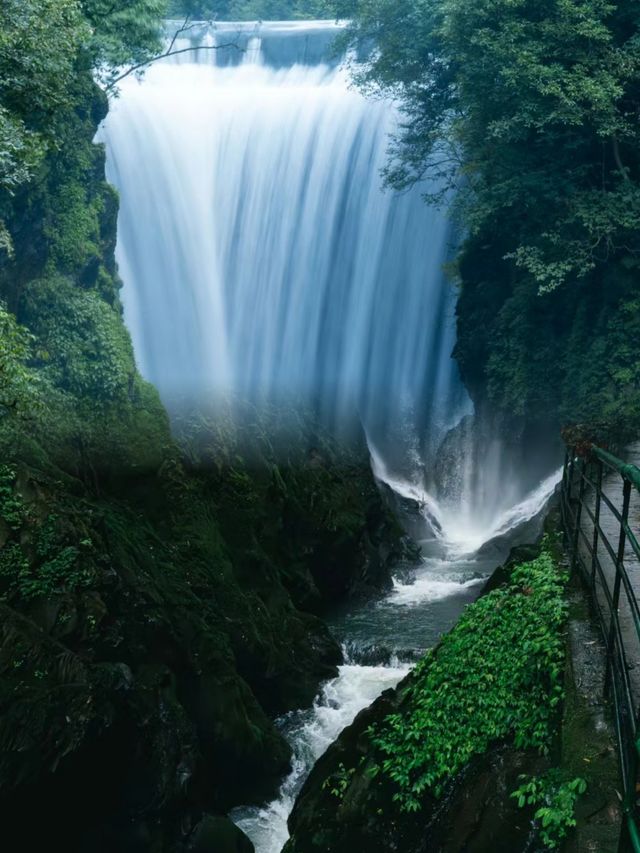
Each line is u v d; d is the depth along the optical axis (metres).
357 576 20.69
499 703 7.27
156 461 16.97
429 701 7.83
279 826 12.43
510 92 22.09
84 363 17.45
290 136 28.97
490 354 26.75
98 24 19.98
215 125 27.98
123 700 10.77
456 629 8.59
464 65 22.25
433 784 7.31
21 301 17.80
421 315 29.81
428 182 29.62
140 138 25.88
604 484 12.23
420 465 29.23
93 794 10.55
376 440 29.16
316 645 16.58
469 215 23.33
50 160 18.38
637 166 23.52
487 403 27.52
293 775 13.47
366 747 8.65
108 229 20.75
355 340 29.53
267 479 19.88
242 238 28.19
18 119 13.17
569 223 22.80
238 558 17.19
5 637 10.02
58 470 13.89
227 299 27.64
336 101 29.53
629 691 5.05
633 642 6.55
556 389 24.36
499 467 27.12
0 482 11.53
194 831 11.27
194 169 27.22
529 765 6.60
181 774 11.27
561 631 7.08
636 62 21.69
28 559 11.17
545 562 8.52
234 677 13.26
